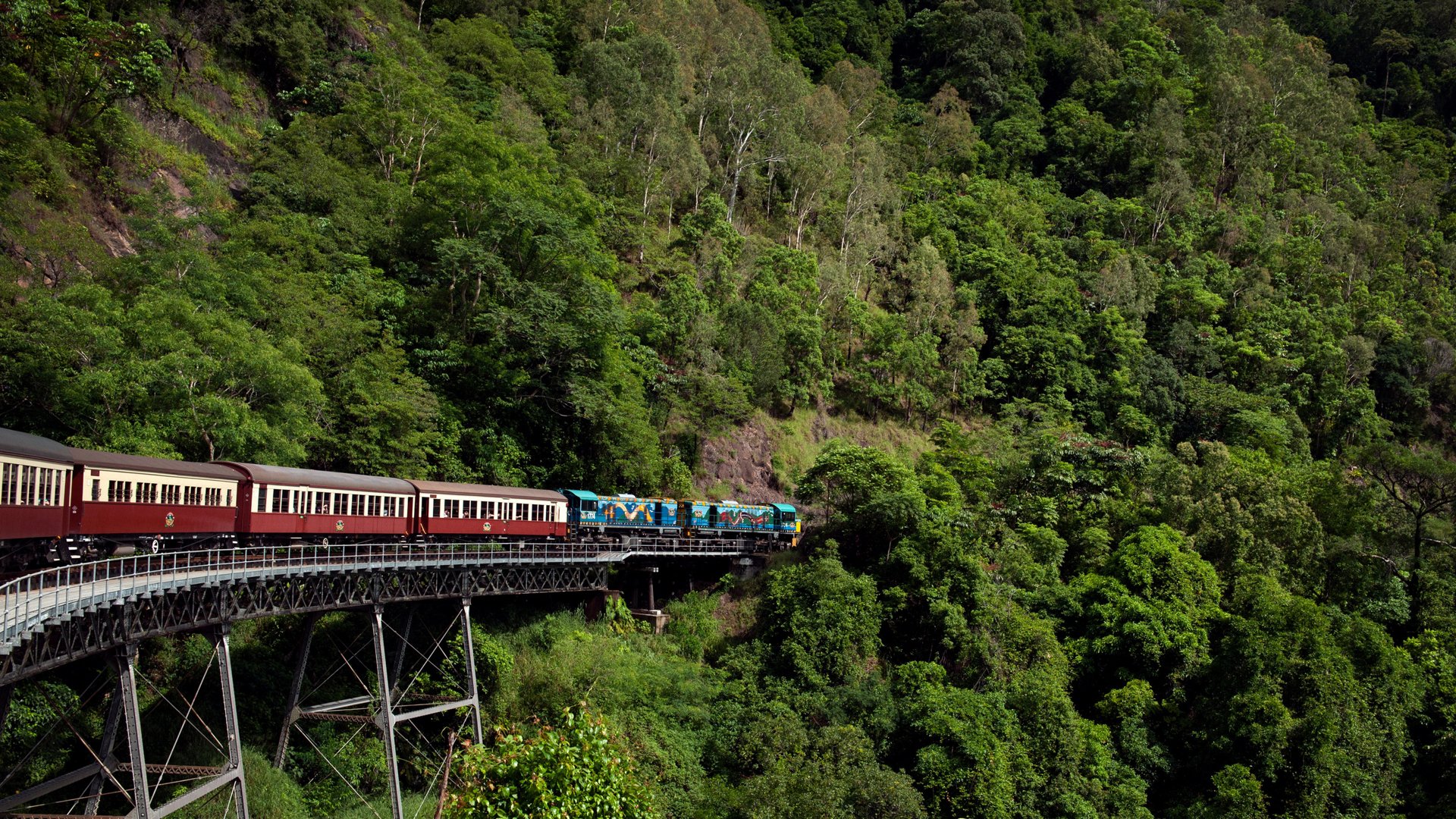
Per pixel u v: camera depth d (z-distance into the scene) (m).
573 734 30.28
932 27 169.88
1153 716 60.03
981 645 59.88
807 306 96.50
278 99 88.81
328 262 67.56
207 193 70.69
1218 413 100.00
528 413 69.12
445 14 117.88
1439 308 127.25
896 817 48.62
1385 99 182.88
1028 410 95.31
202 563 39.19
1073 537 73.62
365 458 56.94
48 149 59.53
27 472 33.28
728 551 68.88
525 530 59.31
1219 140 144.50
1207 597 65.69
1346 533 76.31
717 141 116.44
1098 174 146.50
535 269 73.75
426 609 54.56
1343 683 57.41
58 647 30.23
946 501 70.56
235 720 37.00
